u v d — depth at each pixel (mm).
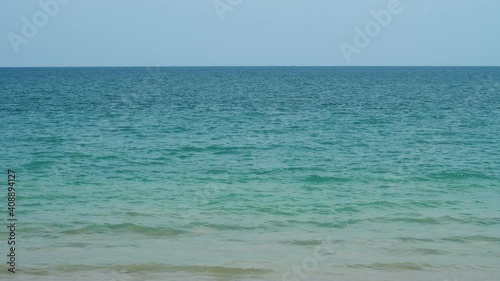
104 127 40875
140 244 15680
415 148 32281
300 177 24312
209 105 61812
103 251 15078
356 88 105500
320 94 84938
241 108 58125
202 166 26625
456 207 19688
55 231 16625
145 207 19344
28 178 23688
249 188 22297
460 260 14633
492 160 28531
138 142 33719
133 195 21016
